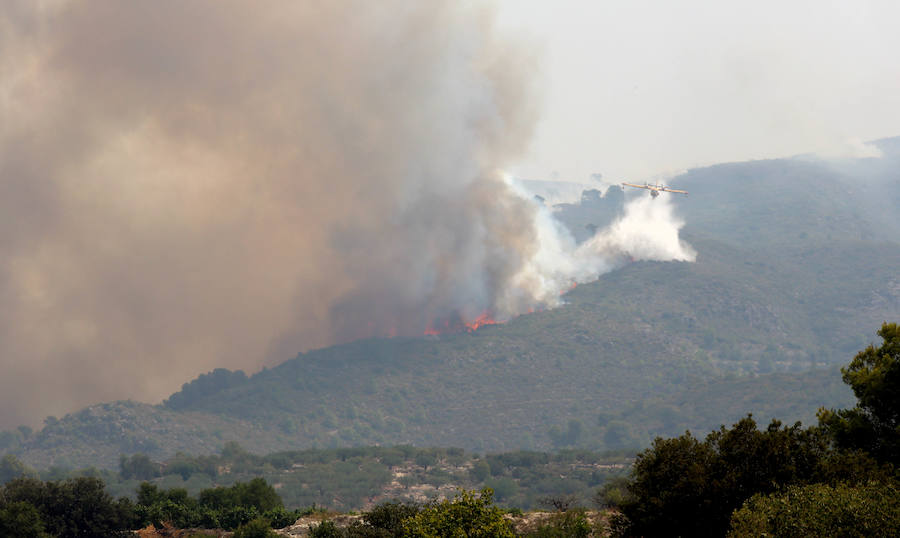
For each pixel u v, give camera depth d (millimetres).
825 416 40469
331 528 54969
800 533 25859
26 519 68500
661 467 35406
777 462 33250
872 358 40094
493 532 31219
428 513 32500
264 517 73125
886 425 38469
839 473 32438
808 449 34281
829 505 26703
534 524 53719
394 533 49125
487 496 32062
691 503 33625
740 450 34062
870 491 28062
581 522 49312
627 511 35875
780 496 29578
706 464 34438
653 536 34562
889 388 37938
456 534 30719
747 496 32750
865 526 25469
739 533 27422
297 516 73062
